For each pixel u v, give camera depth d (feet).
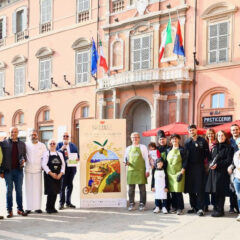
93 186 30.68
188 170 26.96
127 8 73.72
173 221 24.71
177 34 61.72
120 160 31.01
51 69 87.20
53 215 27.43
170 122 66.39
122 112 72.74
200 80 63.52
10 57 98.22
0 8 101.60
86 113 80.64
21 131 94.43
